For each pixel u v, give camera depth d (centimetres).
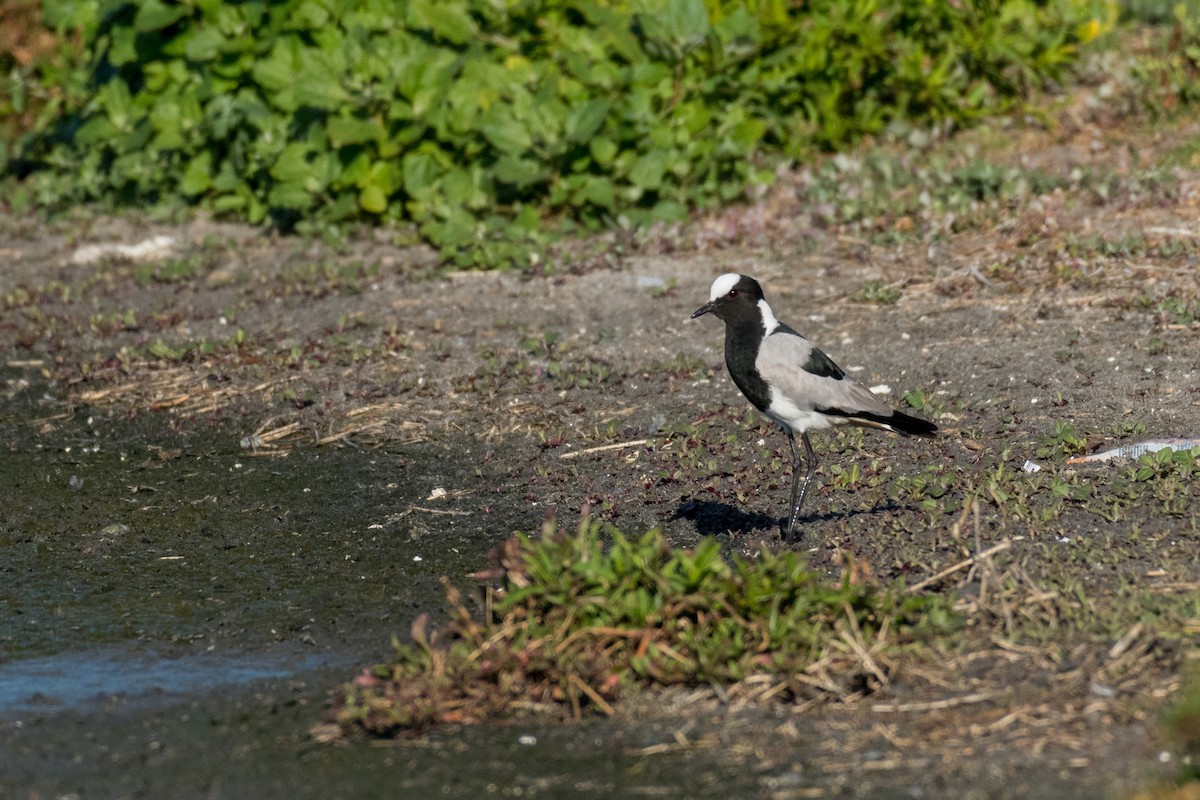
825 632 826
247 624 959
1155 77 1933
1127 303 1405
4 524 1151
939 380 1298
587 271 1639
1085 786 688
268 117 1839
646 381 1363
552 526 877
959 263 1557
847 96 1920
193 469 1248
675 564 855
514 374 1391
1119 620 834
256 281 1688
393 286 1644
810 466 1043
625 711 792
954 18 1922
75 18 2116
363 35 1788
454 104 1766
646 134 1767
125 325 1580
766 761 733
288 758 770
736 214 1759
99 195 2003
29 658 921
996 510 1025
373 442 1284
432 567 1035
